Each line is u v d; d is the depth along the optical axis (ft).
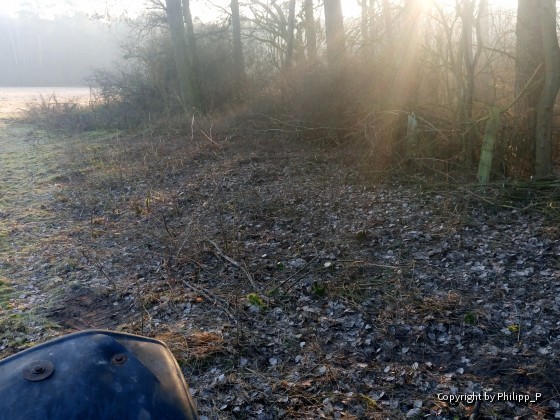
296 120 43.78
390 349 15.92
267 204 30.14
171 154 46.01
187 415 7.42
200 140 49.70
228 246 24.50
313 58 45.98
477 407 12.84
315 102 42.39
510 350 15.44
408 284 19.66
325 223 26.84
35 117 78.64
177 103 66.95
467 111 31.83
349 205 29.09
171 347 16.44
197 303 19.63
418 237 23.95
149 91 72.28
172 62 71.97
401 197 29.43
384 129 34.24
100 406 6.84
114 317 19.53
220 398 14.15
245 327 17.57
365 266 21.44
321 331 17.19
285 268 21.91
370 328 17.07
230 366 15.52
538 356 15.02
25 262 25.84
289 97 45.85
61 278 23.52
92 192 37.60
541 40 29.14
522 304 17.84
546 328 16.33
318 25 55.36
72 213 33.81
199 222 28.91
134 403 7.04
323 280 20.24
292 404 13.73
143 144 50.72
